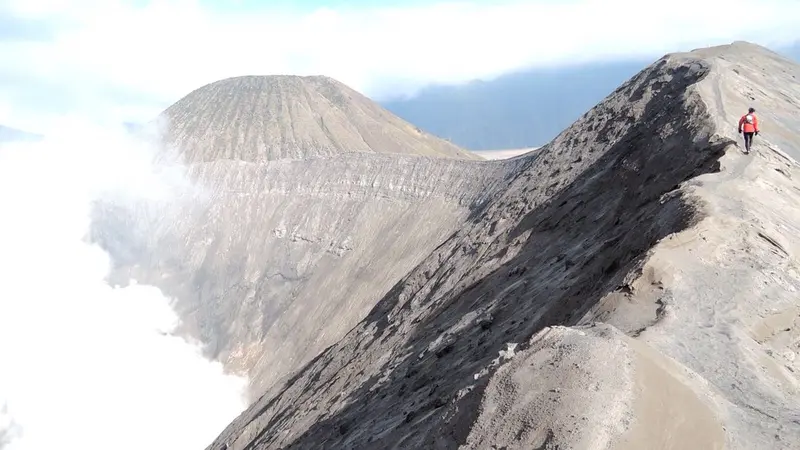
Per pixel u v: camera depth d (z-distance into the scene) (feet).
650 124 114.93
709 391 35.42
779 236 57.77
